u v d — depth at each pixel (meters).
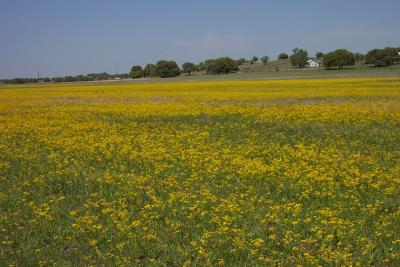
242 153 17.36
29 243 9.67
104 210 11.20
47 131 23.73
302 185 12.95
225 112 29.48
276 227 10.09
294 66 145.62
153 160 16.36
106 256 9.05
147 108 32.81
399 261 8.54
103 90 60.53
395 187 12.63
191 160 16.17
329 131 22.00
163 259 8.81
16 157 17.58
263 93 43.50
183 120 27.20
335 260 8.44
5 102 43.16
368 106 30.39
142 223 10.60
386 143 18.80
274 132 22.28
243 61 193.00
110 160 16.88
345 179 13.34
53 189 13.73
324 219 10.32
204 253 8.83
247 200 11.95
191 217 10.67
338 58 117.00
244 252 8.99
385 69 97.06
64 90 64.44
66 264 8.70
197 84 69.06
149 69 149.25
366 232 9.73
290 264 8.52
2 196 12.71
